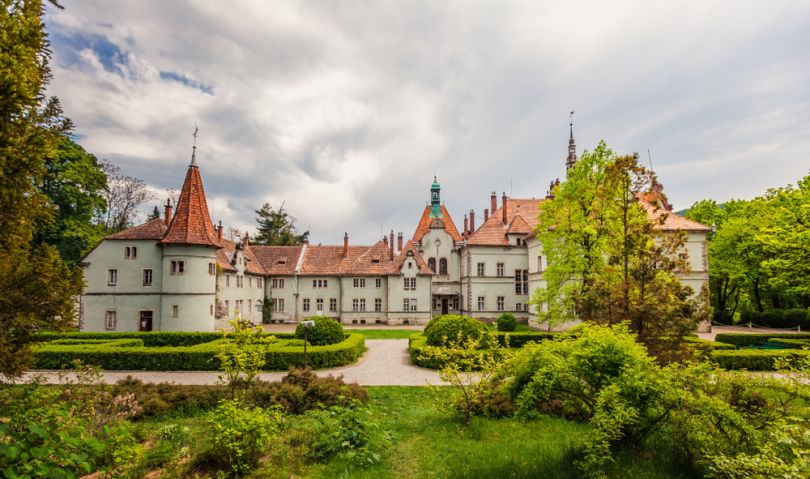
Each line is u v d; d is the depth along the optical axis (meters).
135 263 32.41
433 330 22.30
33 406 7.17
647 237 13.76
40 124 8.02
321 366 20.75
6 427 4.67
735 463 5.86
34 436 4.75
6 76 6.49
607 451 6.98
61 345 22.27
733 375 8.04
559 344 9.13
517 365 9.52
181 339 28.11
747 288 48.59
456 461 8.58
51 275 8.23
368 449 9.05
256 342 12.00
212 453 8.43
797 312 38.44
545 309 38.91
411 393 15.57
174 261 31.52
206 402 12.70
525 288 47.72
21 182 7.36
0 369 7.80
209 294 32.72
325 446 9.22
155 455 8.80
